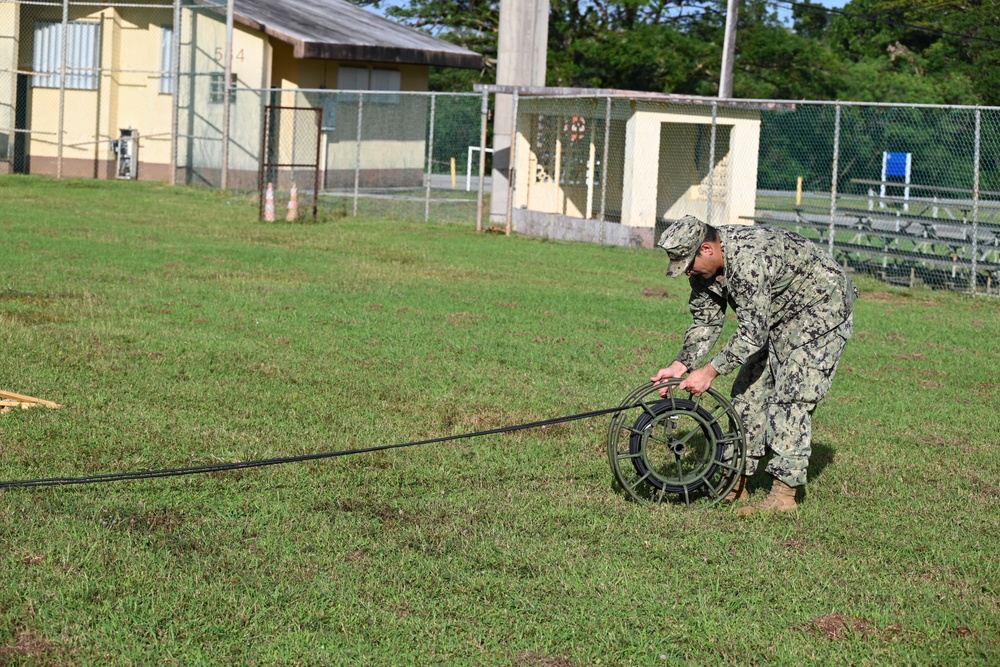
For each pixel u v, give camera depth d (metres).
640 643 4.30
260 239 17.70
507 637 4.33
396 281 13.77
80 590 4.50
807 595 4.82
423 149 33.28
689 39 40.75
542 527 5.53
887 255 16.83
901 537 5.61
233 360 8.88
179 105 29.27
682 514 5.77
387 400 7.91
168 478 5.94
